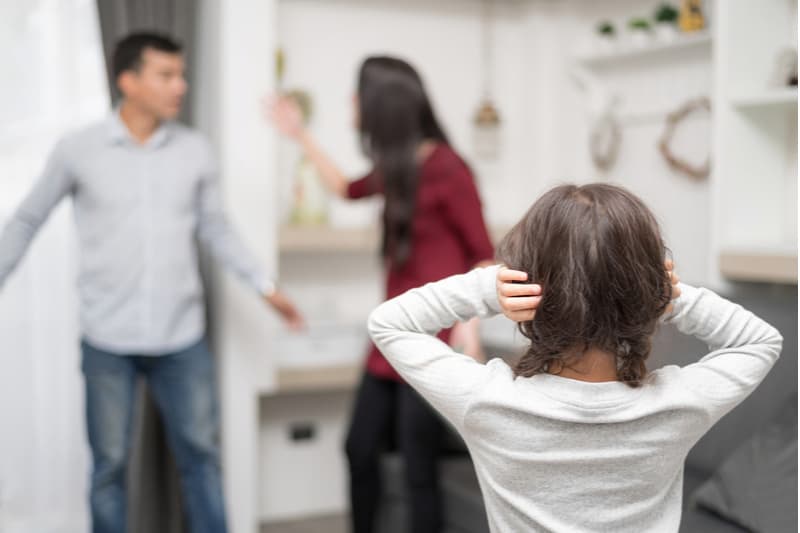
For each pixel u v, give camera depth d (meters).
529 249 1.26
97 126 2.66
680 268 3.28
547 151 3.84
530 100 3.85
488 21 3.85
